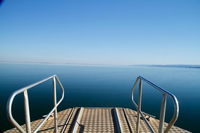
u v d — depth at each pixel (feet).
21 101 41.70
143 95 61.11
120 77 186.50
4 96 50.47
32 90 65.16
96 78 165.37
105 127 10.80
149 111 39.42
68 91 73.56
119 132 10.09
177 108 4.36
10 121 4.12
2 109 36.32
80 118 12.17
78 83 110.42
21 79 111.45
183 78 191.01
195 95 71.26
